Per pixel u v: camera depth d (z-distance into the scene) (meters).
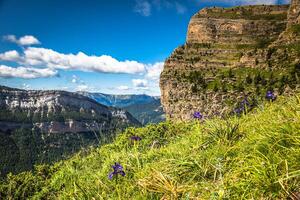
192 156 5.73
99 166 8.38
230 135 6.27
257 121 6.72
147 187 5.19
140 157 7.07
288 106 6.57
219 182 4.56
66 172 8.48
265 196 3.93
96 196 5.79
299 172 3.94
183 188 4.84
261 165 4.23
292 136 4.68
